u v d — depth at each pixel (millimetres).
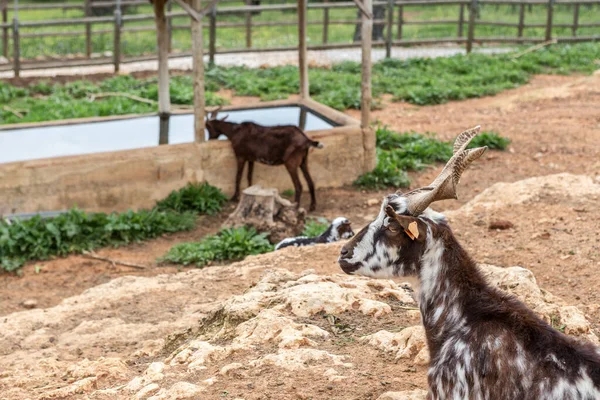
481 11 35562
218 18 34719
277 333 6059
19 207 12602
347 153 14172
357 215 12875
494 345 4098
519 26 26297
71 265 11234
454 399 4211
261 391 5254
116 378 6355
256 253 11250
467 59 24062
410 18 34156
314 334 5996
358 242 4621
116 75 22703
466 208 10109
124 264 11195
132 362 6855
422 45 27688
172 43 28266
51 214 12586
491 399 4066
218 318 6848
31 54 26469
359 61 24922
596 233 8609
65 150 14586
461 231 9109
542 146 15836
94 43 28047
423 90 20188
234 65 24156
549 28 26250
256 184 13773
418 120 18344
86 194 12875
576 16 26500
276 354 5727
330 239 10297
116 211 13047
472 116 18578
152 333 7695
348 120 14906
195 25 13078
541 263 7996
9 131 15281
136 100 19797
